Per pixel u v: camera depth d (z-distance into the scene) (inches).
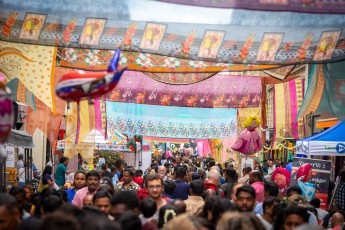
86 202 303.7
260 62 324.2
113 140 877.8
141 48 327.0
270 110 776.3
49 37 330.3
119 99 589.0
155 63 438.0
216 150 984.3
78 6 328.2
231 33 323.9
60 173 615.2
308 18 322.3
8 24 331.6
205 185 429.1
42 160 916.6
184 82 494.9
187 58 325.1
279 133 634.8
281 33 324.2
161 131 705.0
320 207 449.4
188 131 711.1
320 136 493.4
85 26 329.4
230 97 609.0
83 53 458.3
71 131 601.6
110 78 239.1
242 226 169.3
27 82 401.7
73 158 660.7
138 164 1008.9
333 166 753.0
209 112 715.4
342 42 325.4
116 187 476.1
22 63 401.7
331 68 369.4
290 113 625.3
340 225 368.5
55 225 140.3
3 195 222.4
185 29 324.5
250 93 610.2
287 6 299.6
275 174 476.7
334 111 372.8
